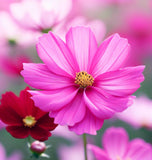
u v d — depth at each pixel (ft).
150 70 2.15
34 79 1.33
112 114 1.29
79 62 1.41
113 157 1.68
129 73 1.35
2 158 2.13
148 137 2.23
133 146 1.69
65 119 1.30
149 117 2.23
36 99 1.29
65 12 1.83
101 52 1.40
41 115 1.40
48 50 1.35
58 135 2.13
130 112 2.24
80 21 1.89
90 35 1.40
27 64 1.34
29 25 1.85
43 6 1.84
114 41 1.39
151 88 2.42
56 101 1.30
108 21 2.35
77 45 1.40
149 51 1.97
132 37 1.98
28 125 1.39
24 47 2.02
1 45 2.02
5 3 2.13
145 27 1.98
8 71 1.89
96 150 1.58
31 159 1.75
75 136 2.17
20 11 1.91
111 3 2.38
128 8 2.39
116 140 1.69
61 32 1.84
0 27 2.01
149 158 1.68
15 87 2.19
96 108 1.30
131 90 1.34
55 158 2.14
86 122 1.31
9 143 2.20
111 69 1.38
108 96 1.35
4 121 1.40
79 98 1.36
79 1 2.29
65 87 1.36
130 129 2.29
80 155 2.15
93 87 1.38
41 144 1.45
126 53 1.37
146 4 2.32
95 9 2.36
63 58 1.38
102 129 2.26
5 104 1.41
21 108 1.41
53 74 1.36
